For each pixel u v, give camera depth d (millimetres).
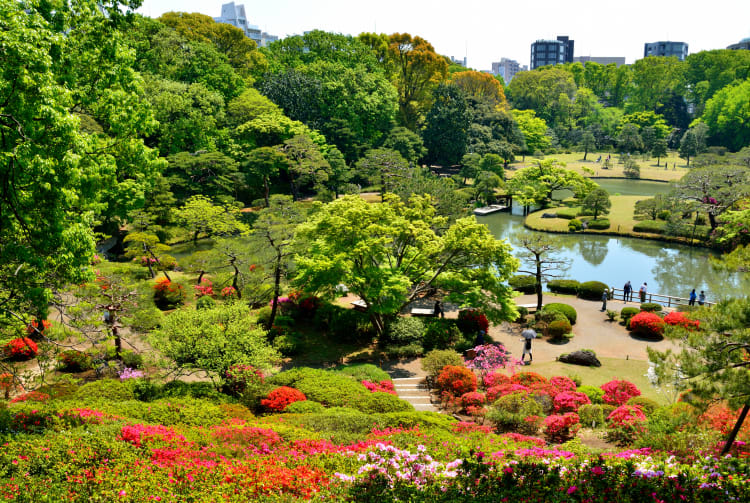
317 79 74125
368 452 12688
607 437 17500
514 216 69625
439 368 24344
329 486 11086
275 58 89688
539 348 29578
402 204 35656
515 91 152250
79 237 14492
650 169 102438
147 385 19875
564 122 143500
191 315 21453
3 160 12609
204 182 54281
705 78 141750
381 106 78375
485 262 30781
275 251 29125
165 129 55719
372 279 29016
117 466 11367
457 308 35281
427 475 11383
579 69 162250
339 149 73000
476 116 97375
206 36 76750
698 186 55875
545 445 15797
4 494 9805
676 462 12164
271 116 63094
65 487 10328
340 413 17500
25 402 17281
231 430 14289
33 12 14547
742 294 13898
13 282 14164
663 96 141125
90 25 17609
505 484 10898
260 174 57062
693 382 13516
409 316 31062
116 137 19109
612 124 135750
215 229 44062
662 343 29812
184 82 65312
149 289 25812
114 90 18406
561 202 73188
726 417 15891
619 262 49688
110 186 19234
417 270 32500
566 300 38000
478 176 75375
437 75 99812
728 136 113125
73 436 12773
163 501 10242
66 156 13336
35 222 13852
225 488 10992
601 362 26969
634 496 10594
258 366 21188
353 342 30312
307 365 27391
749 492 10484
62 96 13992
